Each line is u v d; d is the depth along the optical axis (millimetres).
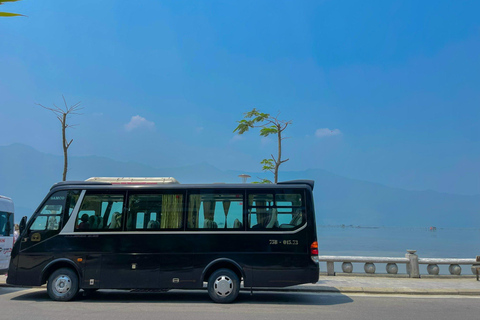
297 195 9672
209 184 9875
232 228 9477
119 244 9414
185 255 9320
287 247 9312
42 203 9773
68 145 14500
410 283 12234
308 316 7785
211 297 9164
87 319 7223
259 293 10836
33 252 9422
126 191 9781
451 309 8766
